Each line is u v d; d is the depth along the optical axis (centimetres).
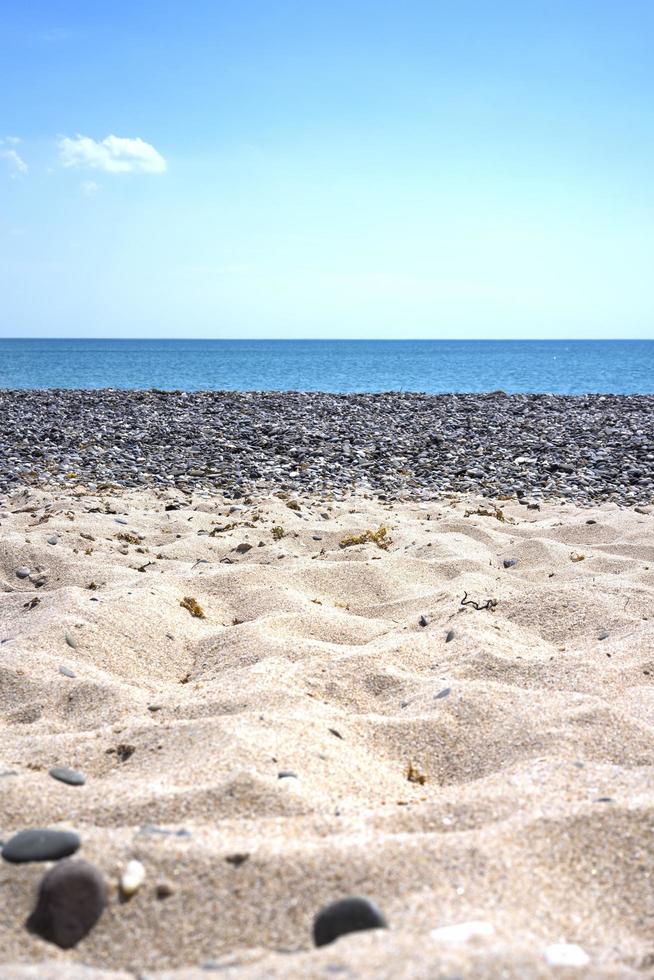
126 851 198
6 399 1596
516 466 1061
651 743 292
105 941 177
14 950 171
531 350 16288
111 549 600
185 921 181
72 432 1220
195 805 233
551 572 552
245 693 337
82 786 255
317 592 519
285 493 871
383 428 1334
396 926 170
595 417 1463
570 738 292
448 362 8012
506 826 215
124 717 323
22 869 191
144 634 427
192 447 1143
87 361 7619
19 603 474
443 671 381
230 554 607
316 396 1734
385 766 289
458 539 633
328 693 355
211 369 5691
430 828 230
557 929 177
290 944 174
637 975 151
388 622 468
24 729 315
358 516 723
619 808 224
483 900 182
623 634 422
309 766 270
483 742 304
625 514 725
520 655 399
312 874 192
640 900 195
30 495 805
